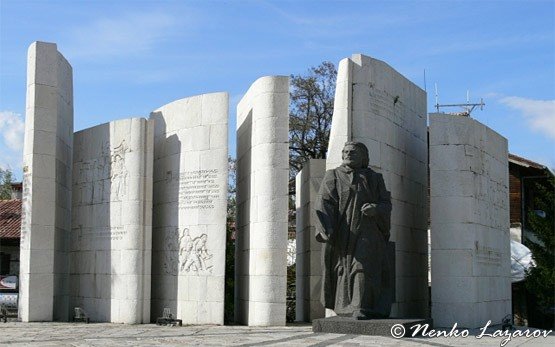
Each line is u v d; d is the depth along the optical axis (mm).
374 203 17859
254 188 21531
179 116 23547
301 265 25188
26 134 23781
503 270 23938
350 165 18078
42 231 23078
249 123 22641
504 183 24812
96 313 23484
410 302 22016
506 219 24812
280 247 20812
